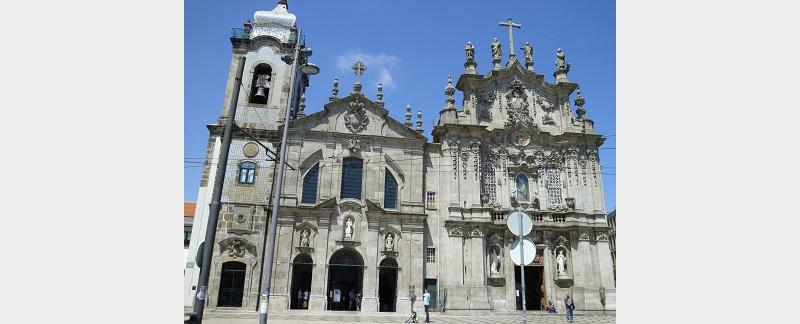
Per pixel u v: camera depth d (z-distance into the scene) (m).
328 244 37.78
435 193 41.56
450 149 42.12
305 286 39.41
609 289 39.94
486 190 42.09
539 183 42.94
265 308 18.42
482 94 44.88
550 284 40.03
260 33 44.03
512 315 37.06
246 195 38.12
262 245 37.09
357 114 41.78
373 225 38.66
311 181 39.66
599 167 44.12
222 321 27.98
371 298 36.84
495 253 40.41
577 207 42.50
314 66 23.97
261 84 42.22
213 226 17.59
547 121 45.06
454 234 39.72
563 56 47.22
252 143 39.69
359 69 43.06
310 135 40.34
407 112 43.75
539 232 41.50
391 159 41.03
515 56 46.09
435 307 38.38
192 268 35.97
